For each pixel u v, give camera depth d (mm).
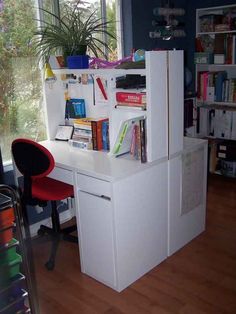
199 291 2127
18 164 2309
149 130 2133
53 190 2406
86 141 2631
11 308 1636
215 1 3908
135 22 3633
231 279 2229
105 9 3477
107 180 1977
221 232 2818
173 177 2393
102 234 2121
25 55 2861
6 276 1616
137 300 2072
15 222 1555
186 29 4203
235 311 1947
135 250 2199
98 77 2631
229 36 3795
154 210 2291
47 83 2787
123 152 2383
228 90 3953
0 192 1604
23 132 2982
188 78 3990
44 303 2076
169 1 3885
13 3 2729
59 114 2928
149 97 2078
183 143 2477
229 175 3980
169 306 2010
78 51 2641
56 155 2449
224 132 4055
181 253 2543
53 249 2477
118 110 2346
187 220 2619
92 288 2203
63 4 3064
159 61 2074
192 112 4113
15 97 2871
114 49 3674
